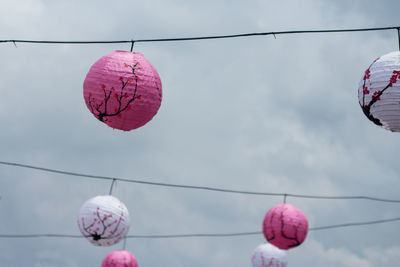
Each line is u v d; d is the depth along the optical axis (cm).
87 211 548
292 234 609
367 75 344
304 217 619
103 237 551
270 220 617
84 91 358
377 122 349
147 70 355
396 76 333
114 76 348
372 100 341
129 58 355
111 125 364
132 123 360
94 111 358
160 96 363
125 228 558
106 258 746
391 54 343
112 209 549
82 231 554
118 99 347
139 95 349
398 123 341
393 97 333
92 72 354
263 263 751
